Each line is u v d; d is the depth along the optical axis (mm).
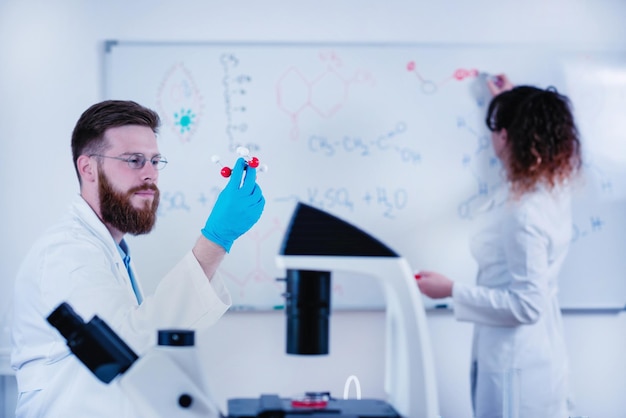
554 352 2369
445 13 2867
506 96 2498
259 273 2766
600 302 2863
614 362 2871
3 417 2697
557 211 2398
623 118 2879
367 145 2812
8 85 2760
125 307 1440
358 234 1133
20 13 2768
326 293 1147
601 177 2869
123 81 2773
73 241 1550
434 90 2832
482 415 2344
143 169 1684
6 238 2734
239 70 2791
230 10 2816
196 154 2775
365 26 2842
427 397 1070
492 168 2838
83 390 1475
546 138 2395
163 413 888
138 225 1682
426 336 1098
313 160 2799
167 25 2807
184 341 925
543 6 2898
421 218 2816
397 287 1110
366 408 1096
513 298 2285
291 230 1134
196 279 1429
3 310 2707
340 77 2809
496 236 2398
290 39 2824
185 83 2781
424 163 2824
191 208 2762
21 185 2746
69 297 1443
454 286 2393
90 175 1688
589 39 2912
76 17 2781
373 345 2805
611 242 2867
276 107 2795
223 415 942
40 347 1549
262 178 2787
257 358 2770
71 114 2770
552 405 2314
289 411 1052
